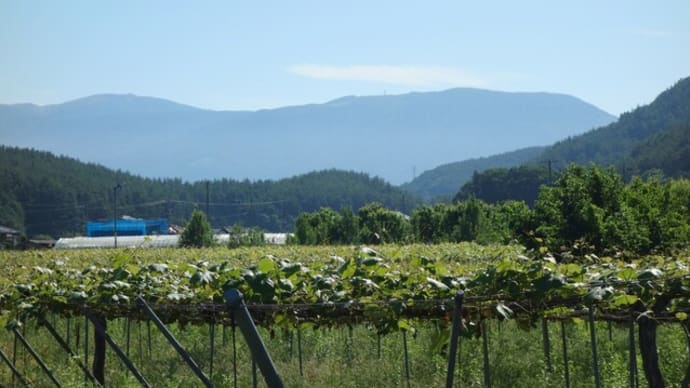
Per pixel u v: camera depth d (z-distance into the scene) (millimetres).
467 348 13273
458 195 117125
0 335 18281
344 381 12648
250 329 5500
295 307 8961
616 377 11438
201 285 9570
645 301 8586
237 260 22141
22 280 12102
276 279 9070
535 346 13570
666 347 13031
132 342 17281
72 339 17828
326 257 23312
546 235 23000
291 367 13883
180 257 25938
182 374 13742
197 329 17141
